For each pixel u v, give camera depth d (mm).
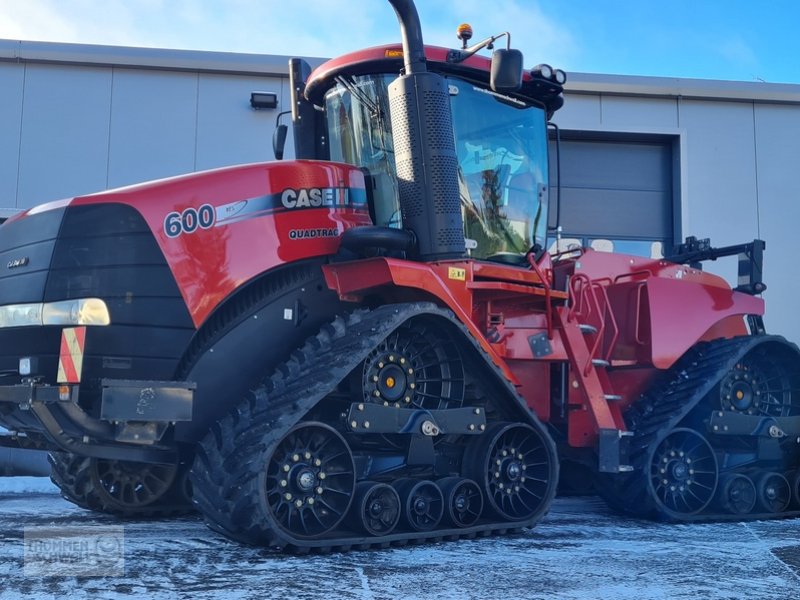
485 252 5734
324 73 5789
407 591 3701
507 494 5301
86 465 5848
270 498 4367
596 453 6035
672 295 6625
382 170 5559
